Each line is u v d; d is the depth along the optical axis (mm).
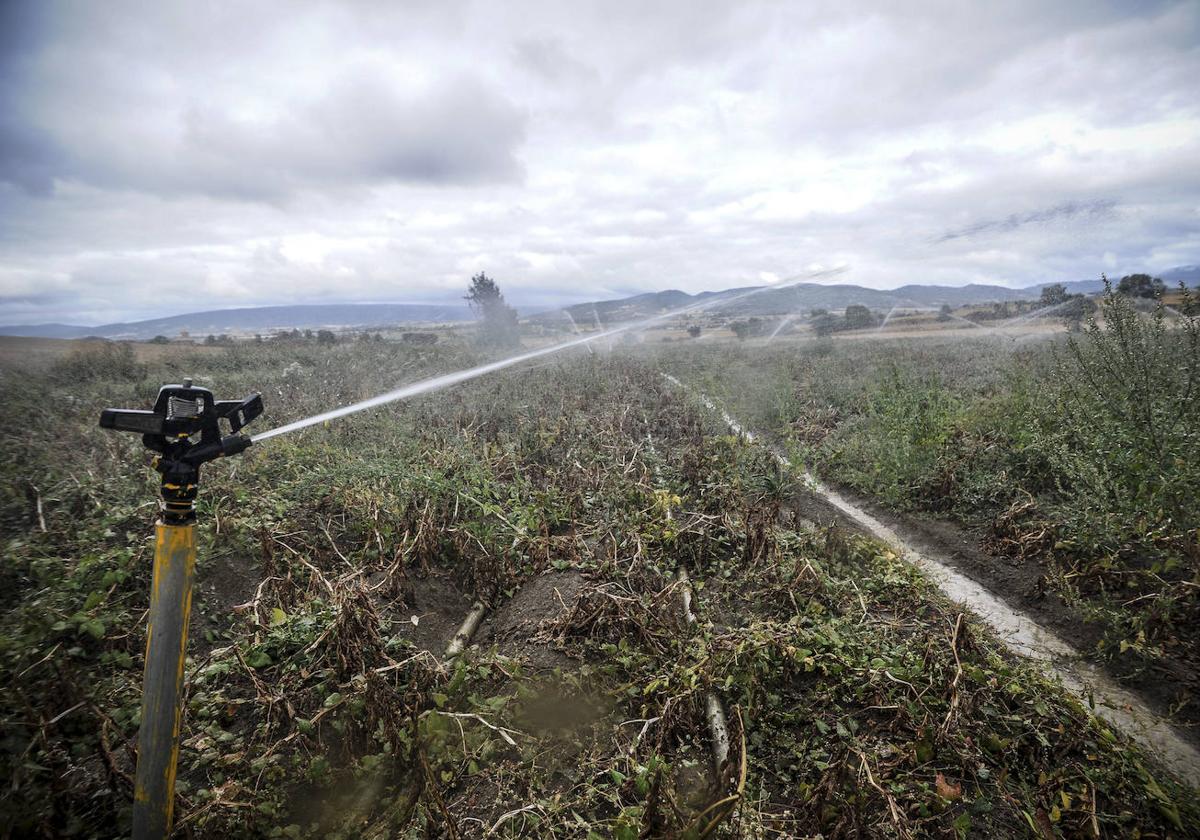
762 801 3383
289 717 3844
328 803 3443
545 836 3193
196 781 3504
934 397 10062
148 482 6941
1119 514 5695
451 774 3553
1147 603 5129
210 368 17703
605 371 16844
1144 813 3305
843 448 9875
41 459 7477
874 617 5105
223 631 4871
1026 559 6195
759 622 4695
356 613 4270
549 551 6168
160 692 2506
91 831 3123
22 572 5031
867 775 3377
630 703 4137
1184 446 5445
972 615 5293
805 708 4016
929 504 7754
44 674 3936
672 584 5387
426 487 6883
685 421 11047
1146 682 4441
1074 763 3582
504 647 4797
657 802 2902
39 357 15039
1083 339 13516
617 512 6859
